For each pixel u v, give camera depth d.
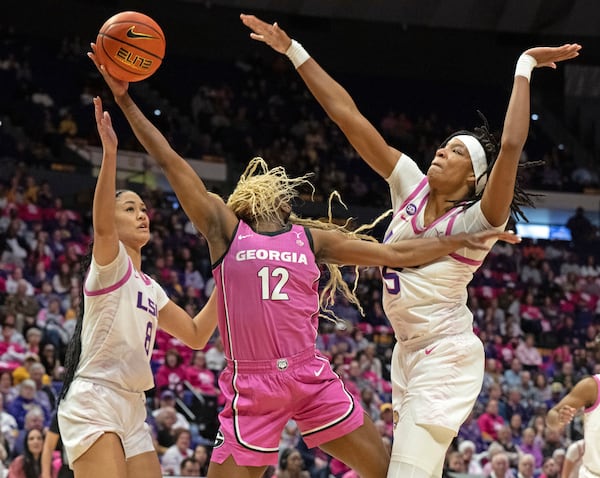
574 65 20.48
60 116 16.86
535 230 18.45
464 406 3.29
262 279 3.11
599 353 12.55
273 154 17.81
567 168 19.28
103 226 3.43
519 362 11.79
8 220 12.84
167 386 9.41
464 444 8.70
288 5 19.14
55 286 11.57
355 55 20.30
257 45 20.16
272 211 3.32
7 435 7.63
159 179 16.33
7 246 12.41
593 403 4.88
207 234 3.24
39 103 16.80
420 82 20.62
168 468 7.89
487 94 20.73
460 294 3.41
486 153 3.48
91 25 18.75
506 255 16.03
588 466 4.91
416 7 19.28
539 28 19.70
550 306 15.05
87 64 18.27
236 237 3.19
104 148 3.33
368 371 10.66
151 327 3.70
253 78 19.88
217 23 19.67
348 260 3.31
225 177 17.16
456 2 19.09
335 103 3.63
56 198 14.29
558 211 18.58
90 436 3.46
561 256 16.64
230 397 3.13
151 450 3.68
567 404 4.88
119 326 3.57
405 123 19.78
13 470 6.58
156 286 3.88
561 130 20.31
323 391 3.14
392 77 20.53
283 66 20.48
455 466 8.41
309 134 18.97
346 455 3.23
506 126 3.19
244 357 3.11
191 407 9.23
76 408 3.51
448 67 20.61
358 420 3.17
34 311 10.24
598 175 19.81
